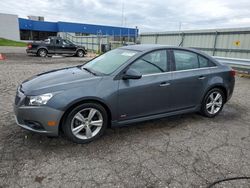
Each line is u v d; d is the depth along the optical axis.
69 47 20.19
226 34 13.70
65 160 3.15
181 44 16.62
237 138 4.03
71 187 2.62
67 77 3.83
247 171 3.03
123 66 3.88
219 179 2.84
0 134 3.81
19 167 2.94
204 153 3.46
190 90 4.54
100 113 3.68
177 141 3.84
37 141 3.62
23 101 3.41
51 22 49.66
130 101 3.86
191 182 2.77
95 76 3.80
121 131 4.15
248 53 12.62
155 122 4.64
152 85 4.03
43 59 17.06
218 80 4.87
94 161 3.15
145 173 2.92
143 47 4.42
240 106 5.97
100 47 26.73
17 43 40.34
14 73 9.62
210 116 5.00
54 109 3.30
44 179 2.73
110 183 2.71
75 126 3.55
